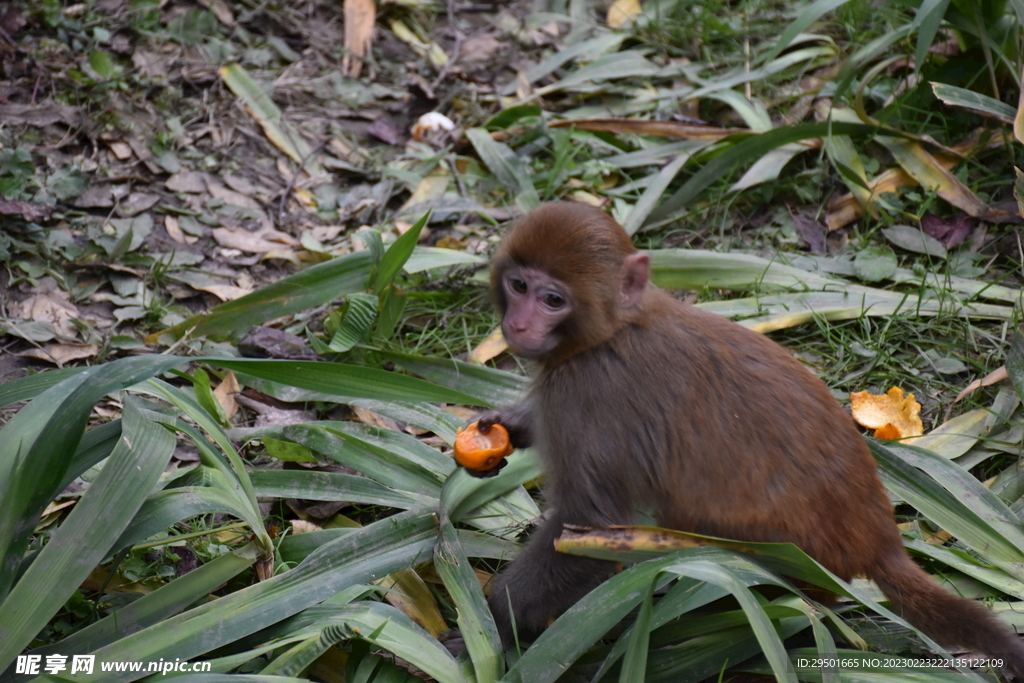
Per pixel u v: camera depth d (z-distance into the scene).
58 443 3.60
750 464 3.72
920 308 5.77
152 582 4.27
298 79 7.76
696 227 6.68
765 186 6.73
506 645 4.00
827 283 5.96
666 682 3.60
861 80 7.18
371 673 3.66
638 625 3.28
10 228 6.13
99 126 6.93
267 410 5.38
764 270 5.99
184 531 4.60
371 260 5.76
